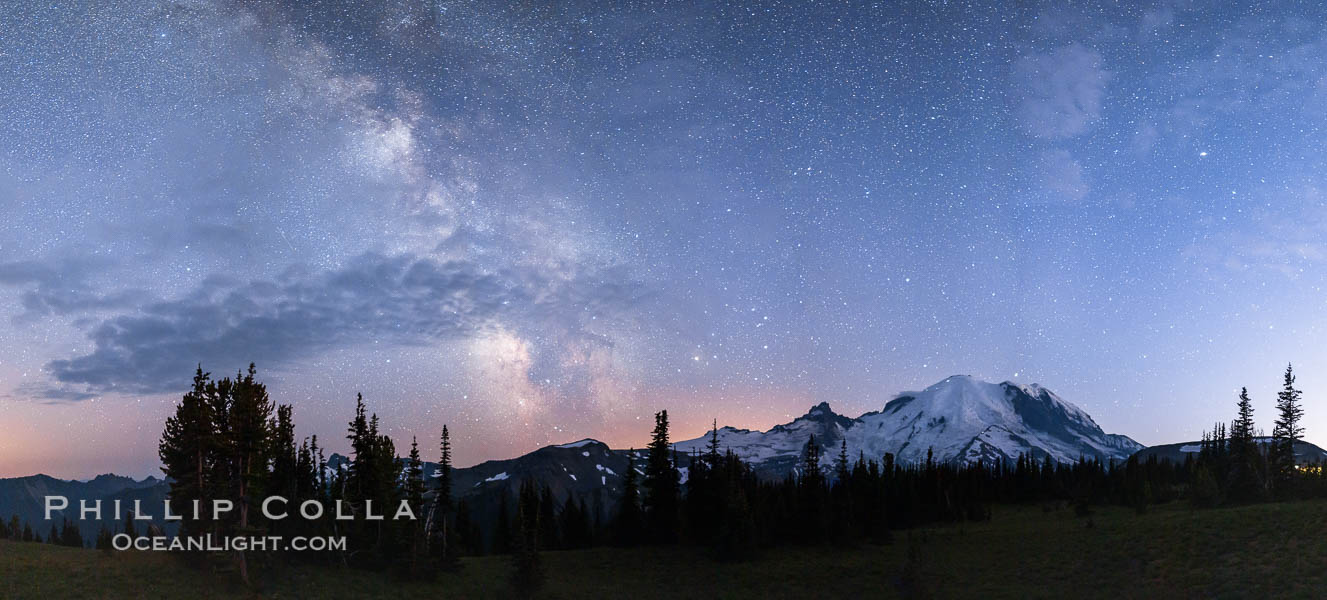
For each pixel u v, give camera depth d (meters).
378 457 77.88
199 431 65.38
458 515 119.38
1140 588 63.44
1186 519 80.25
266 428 68.00
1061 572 70.94
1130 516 96.56
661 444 104.06
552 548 110.50
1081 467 151.00
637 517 102.31
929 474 135.50
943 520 113.31
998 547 83.94
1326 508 74.62
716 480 101.44
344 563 72.69
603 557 91.69
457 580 75.31
